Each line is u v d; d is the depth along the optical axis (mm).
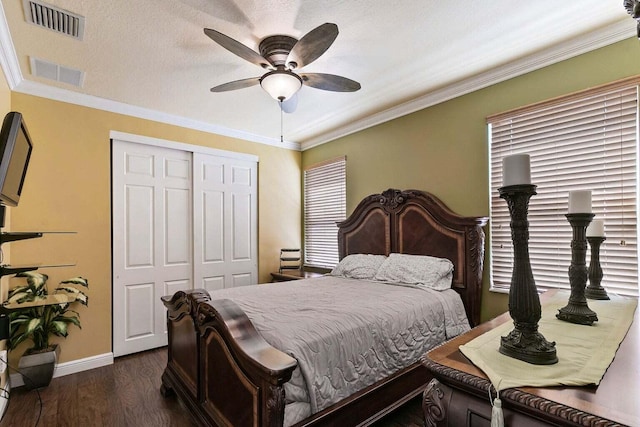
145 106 3449
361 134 4020
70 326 3014
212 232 4098
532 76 2541
